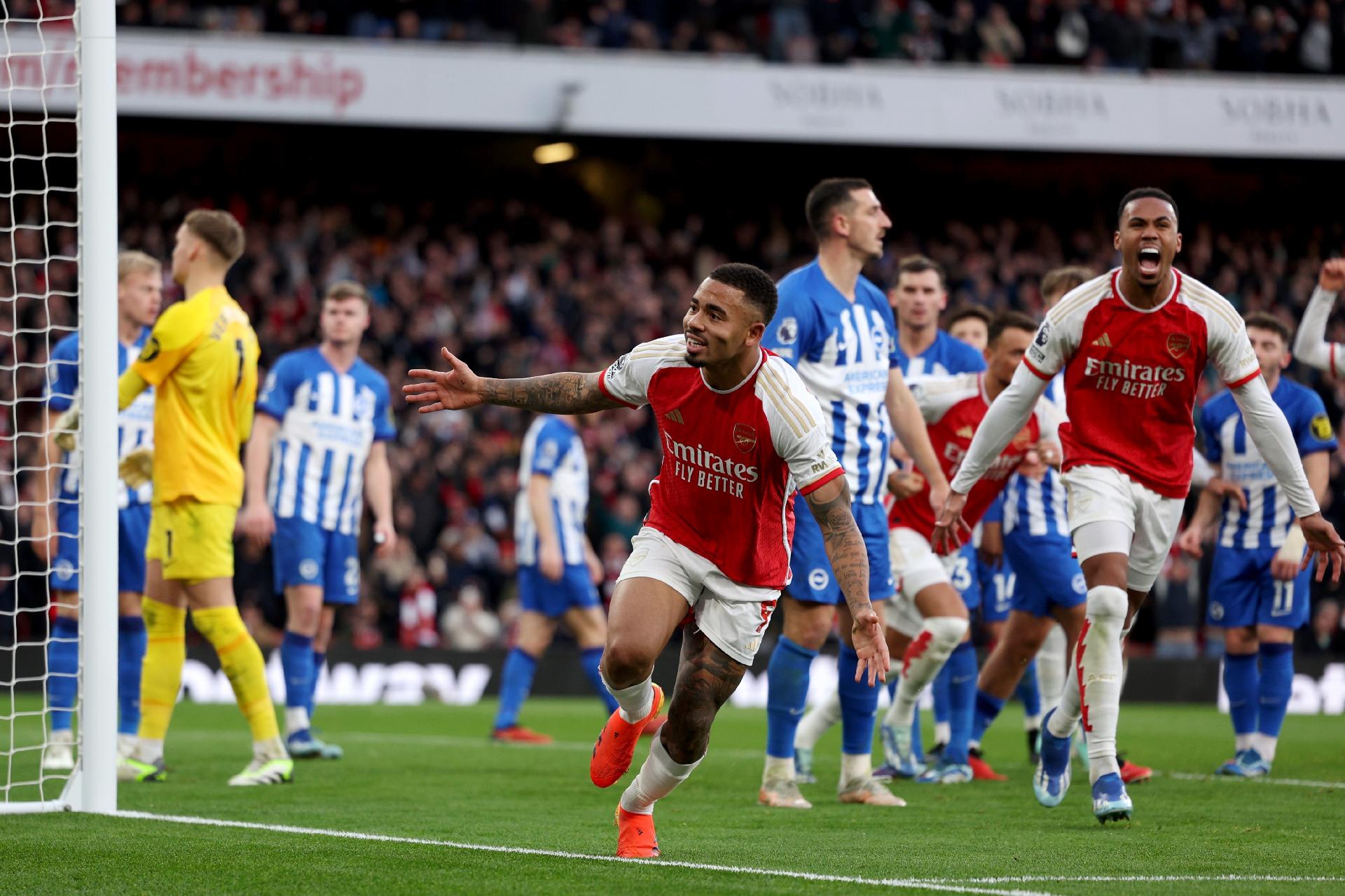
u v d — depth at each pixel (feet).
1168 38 108.99
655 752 21.29
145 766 32.86
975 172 126.31
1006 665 36.65
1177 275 25.75
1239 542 40.01
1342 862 21.45
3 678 73.41
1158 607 81.56
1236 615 39.70
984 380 35.04
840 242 29.81
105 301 26.48
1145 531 26.37
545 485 47.42
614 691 21.18
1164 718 62.28
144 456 37.52
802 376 29.35
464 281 108.37
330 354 41.88
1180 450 26.35
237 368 32.48
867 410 29.50
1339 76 108.68
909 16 107.55
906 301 38.68
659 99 99.96
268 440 40.22
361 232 118.93
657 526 21.57
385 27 105.19
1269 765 38.27
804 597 28.71
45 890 18.25
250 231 112.06
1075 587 35.35
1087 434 26.27
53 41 85.20
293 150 119.34
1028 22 108.78
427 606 80.79
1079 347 25.93
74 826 24.13
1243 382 25.70
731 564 21.17
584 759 40.55
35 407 92.17
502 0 106.01
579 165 124.47
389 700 73.77
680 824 26.14
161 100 92.68
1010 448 34.27
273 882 18.79
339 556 42.24
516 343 103.71
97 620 26.30
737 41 107.86
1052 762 28.37
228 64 94.02
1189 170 125.39
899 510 33.40
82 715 26.25
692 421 20.85
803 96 100.89
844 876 19.69
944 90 101.96
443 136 117.60
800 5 110.42
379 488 43.14
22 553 77.20
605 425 91.50
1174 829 25.49
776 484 21.16
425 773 35.83
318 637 43.04
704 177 126.21
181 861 20.45
